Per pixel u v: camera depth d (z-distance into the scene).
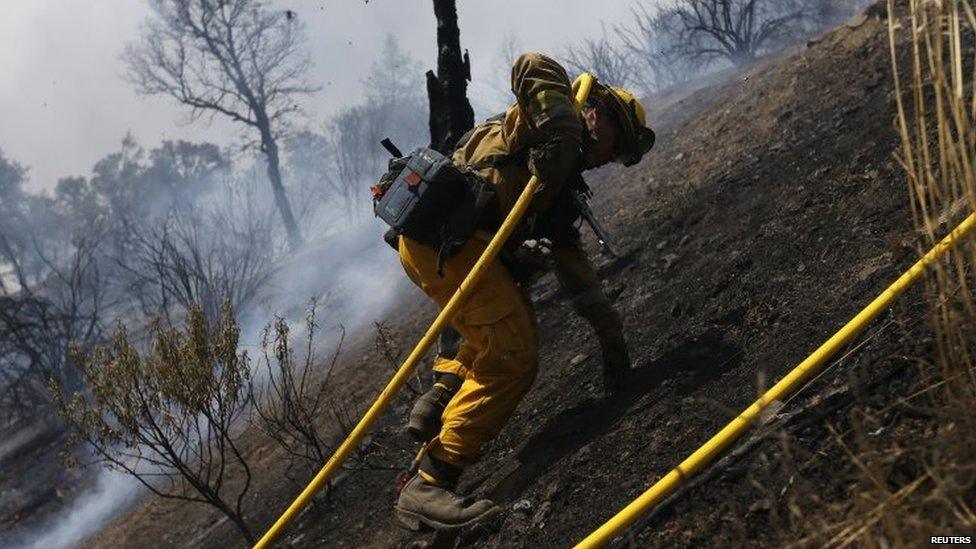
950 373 2.07
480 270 2.89
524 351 2.95
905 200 3.39
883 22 5.90
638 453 2.90
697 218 4.80
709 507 2.39
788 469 2.30
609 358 3.33
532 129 2.98
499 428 2.97
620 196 7.15
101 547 6.16
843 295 3.04
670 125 9.17
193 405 4.21
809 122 5.14
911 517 1.73
